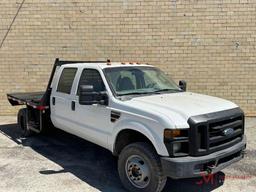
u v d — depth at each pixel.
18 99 7.71
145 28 9.70
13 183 4.73
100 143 5.05
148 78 5.55
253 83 9.69
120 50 9.86
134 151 4.23
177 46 9.70
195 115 3.96
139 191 4.27
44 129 6.85
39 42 9.98
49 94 6.52
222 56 9.64
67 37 9.91
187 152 3.89
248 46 9.53
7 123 9.20
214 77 9.76
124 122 4.42
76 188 4.55
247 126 8.56
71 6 9.76
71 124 5.72
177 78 9.84
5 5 9.86
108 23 9.76
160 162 3.97
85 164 5.62
